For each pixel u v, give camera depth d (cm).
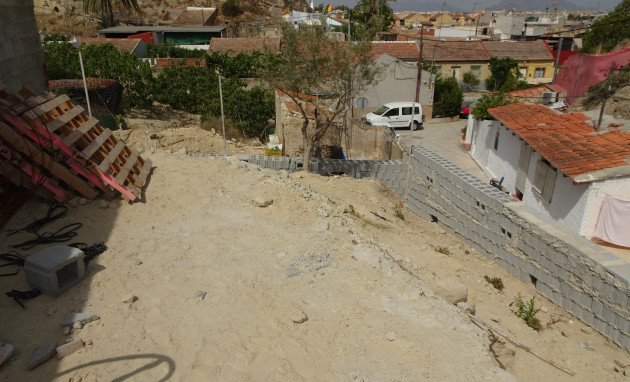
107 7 5203
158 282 585
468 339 559
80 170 741
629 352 745
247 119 2038
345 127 1786
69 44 2447
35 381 417
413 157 1416
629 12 3092
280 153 1684
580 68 2520
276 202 864
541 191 1415
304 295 600
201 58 3300
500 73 3938
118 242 662
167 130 1822
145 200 797
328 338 526
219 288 590
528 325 785
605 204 1160
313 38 1291
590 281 815
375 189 1346
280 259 675
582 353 719
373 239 858
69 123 786
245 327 526
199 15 5556
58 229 667
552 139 1368
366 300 610
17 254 594
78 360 448
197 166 988
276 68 1368
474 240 1144
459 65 3994
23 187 704
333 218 863
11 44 864
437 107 3170
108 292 552
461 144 2536
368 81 1366
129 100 2181
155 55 3653
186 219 761
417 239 1053
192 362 467
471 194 1135
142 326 506
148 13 6216
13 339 460
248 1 6525
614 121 1636
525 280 981
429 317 591
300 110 1573
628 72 2134
